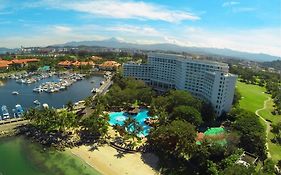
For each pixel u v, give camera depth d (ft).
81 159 470.39
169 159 474.90
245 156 466.29
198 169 436.35
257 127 534.78
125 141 539.29
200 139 529.45
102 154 489.67
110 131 591.37
